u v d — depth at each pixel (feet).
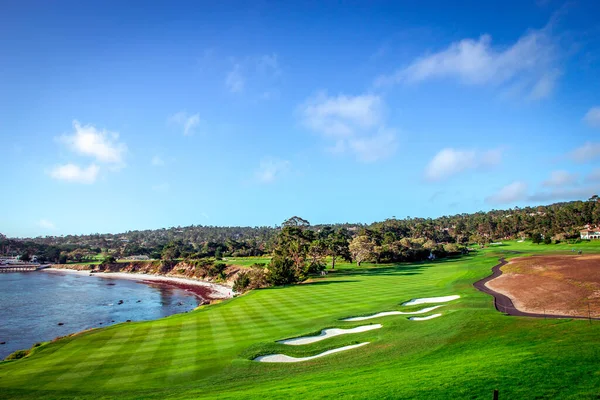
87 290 403.54
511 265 222.69
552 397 51.31
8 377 87.86
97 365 95.04
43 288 423.23
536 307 119.55
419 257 478.18
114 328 137.39
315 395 61.26
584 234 543.80
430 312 130.82
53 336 197.77
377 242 520.42
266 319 142.20
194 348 106.42
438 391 56.65
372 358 86.22
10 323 231.50
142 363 95.35
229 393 69.77
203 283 456.04
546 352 68.74
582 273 156.97
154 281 505.66
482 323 101.65
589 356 63.98
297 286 251.19
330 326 122.31
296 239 386.93
